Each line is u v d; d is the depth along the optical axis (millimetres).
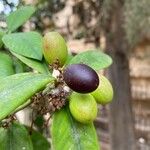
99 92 154
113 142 693
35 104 156
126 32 564
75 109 148
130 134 684
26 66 192
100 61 172
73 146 153
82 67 142
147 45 1177
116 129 685
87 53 174
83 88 141
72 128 156
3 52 191
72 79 140
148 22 578
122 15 532
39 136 207
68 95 152
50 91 152
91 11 463
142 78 1307
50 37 162
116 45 565
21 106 158
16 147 171
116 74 623
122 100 656
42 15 398
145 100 1314
